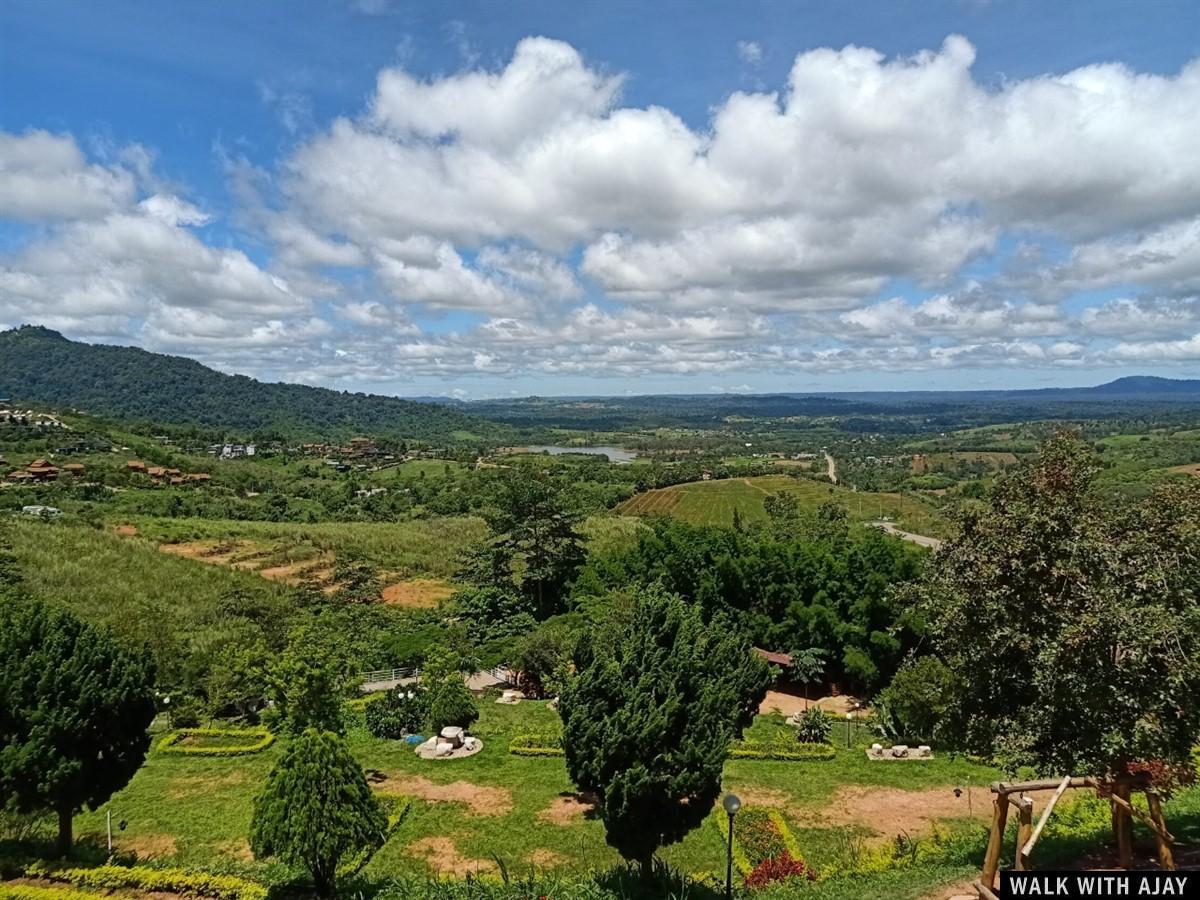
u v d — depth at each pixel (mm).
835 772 24922
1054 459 13188
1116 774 11023
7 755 14539
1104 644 10992
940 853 16531
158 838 19078
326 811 14211
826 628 39500
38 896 14039
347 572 69188
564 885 15000
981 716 13289
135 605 52188
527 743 26328
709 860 18000
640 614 16656
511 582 56375
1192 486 12508
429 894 14828
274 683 23875
